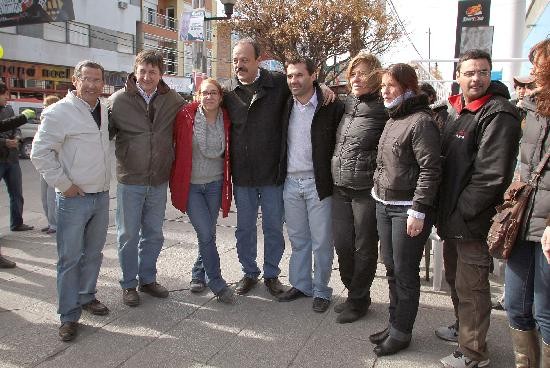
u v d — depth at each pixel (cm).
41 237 567
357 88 328
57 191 326
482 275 273
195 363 295
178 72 3203
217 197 390
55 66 2355
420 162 278
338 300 389
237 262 475
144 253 392
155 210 385
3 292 398
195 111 378
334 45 1714
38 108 1527
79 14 2447
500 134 250
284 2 1719
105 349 310
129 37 2783
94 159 329
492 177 253
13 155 573
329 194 361
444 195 278
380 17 1705
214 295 398
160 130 369
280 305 381
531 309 242
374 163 328
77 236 326
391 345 303
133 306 374
